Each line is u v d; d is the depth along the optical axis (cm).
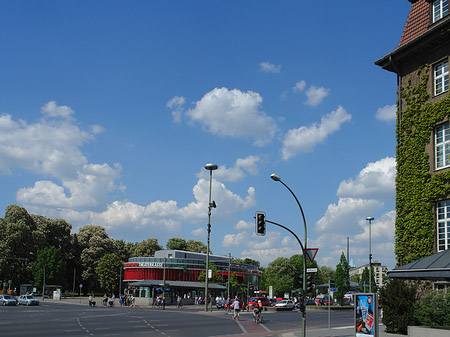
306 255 2700
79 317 4022
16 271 9281
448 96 2777
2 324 3169
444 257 2303
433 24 2878
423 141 2897
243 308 6175
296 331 3038
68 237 11175
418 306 2486
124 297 7656
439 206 2759
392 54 3116
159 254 10400
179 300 6988
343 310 6406
